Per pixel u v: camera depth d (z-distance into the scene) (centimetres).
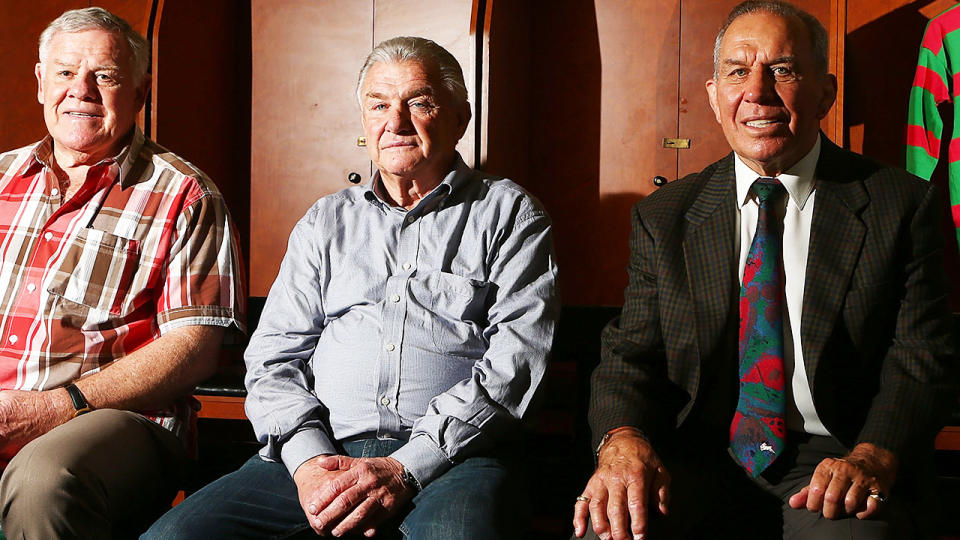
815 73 165
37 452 169
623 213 272
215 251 202
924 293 161
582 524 149
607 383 172
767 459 157
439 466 172
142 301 199
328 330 194
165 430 194
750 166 170
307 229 202
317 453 176
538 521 261
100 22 202
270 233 283
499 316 187
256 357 193
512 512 167
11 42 291
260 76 283
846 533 142
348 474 166
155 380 189
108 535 176
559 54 278
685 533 159
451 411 175
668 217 175
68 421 181
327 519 163
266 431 183
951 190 241
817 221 163
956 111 239
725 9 263
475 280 190
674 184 181
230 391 241
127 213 200
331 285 196
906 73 262
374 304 192
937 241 163
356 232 198
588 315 274
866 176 167
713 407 167
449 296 189
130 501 182
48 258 197
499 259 192
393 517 171
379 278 193
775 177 169
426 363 185
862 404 162
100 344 195
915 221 161
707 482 164
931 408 153
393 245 195
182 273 198
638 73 270
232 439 283
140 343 200
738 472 163
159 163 205
